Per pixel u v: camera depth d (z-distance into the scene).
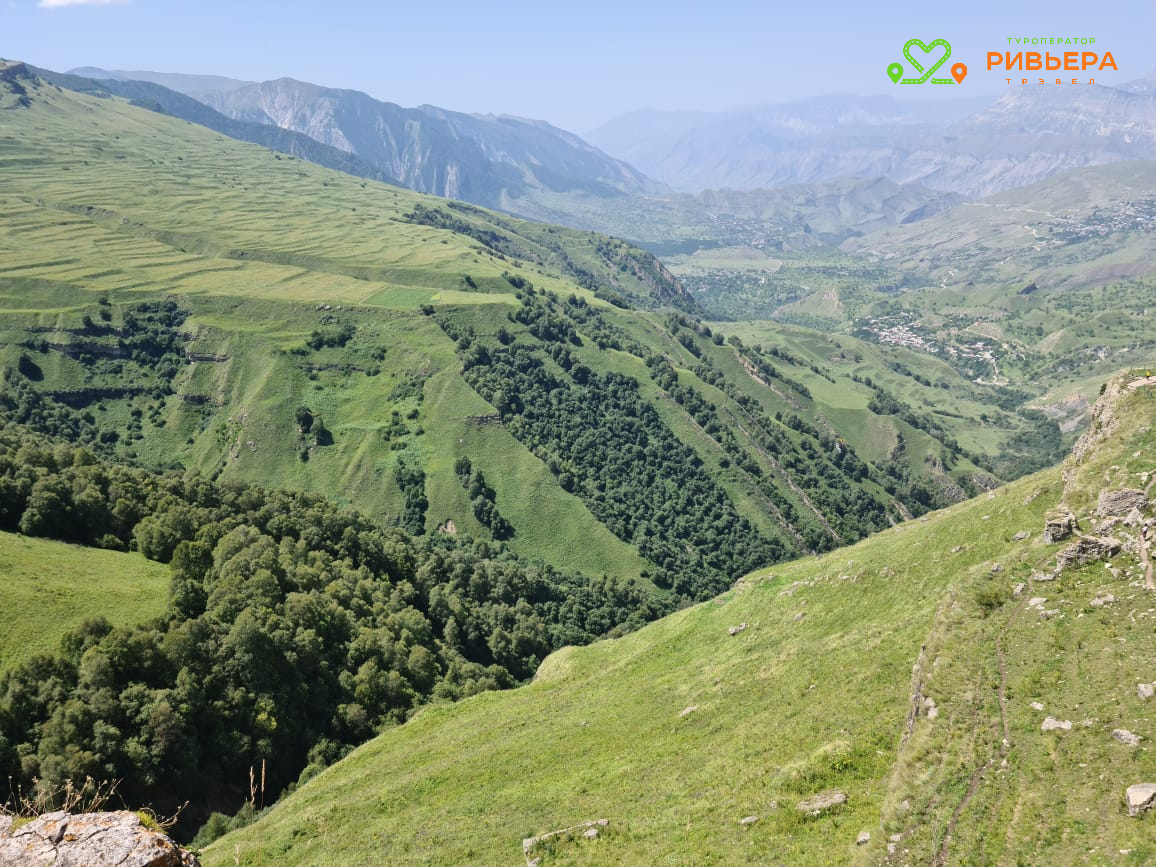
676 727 65.50
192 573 130.75
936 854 33.53
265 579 122.31
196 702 97.88
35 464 151.75
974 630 47.72
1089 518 56.06
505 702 95.56
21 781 81.75
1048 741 36.66
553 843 48.62
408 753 83.75
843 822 39.69
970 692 42.38
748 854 39.84
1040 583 49.44
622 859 44.09
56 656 94.94
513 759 71.19
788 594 88.94
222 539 136.00
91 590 115.88
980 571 54.38
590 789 58.34
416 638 137.38
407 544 192.38
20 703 87.56
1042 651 43.16
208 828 85.56
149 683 98.38
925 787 37.44
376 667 120.00
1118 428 68.44
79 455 159.12
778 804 43.34
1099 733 35.88
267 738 101.12
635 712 74.06
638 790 54.69
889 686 53.66
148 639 100.81
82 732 86.75
